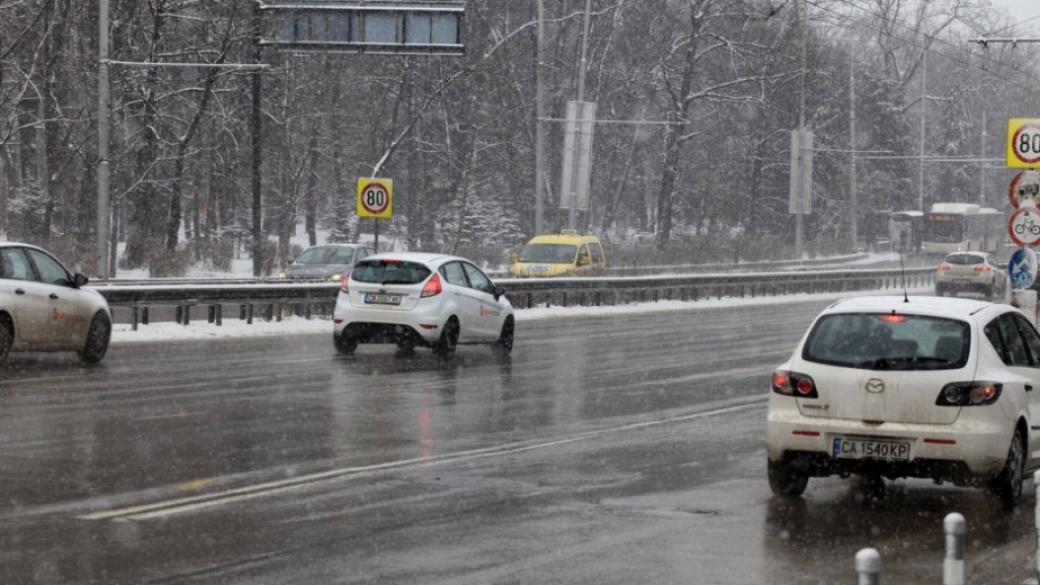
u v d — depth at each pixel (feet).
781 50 315.17
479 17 284.00
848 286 247.50
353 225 326.03
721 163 374.84
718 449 59.31
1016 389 47.06
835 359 46.78
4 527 39.73
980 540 42.37
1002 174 500.74
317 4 149.18
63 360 92.02
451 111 298.15
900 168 427.33
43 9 190.49
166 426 61.46
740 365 100.27
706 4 285.84
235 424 62.69
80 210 203.41
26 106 229.25
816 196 396.78
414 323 98.27
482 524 42.11
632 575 35.88
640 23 319.06
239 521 41.50
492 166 322.75
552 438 61.36
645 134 343.67
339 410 68.90
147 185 208.95
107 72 136.87
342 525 41.29
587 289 177.17
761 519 44.24
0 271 82.33
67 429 59.72
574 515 43.93
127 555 36.60
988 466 45.37
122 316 125.70
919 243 364.17
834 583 35.45
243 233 293.43
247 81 235.81
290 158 269.44
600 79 311.06
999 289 219.61
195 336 114.21
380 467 52.06
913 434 45.34
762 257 321.52
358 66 288.71
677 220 406.21
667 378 90.07
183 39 219.61
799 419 46.62
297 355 99.81
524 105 302.86
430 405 72.08
